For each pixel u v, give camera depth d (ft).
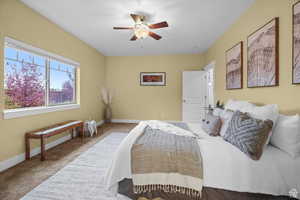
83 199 4.86
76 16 8.66
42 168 6.82
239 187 3.98
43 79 9.26
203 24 9.55
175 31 10.68
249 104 6.29
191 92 16.19
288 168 3.95
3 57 6.57
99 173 6.45
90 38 12.22
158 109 17.53
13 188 5.36
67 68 11.52
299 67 4.55
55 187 5.45
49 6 7.66
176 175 4.36
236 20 8.87
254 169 4.00
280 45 5.36
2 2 6.44
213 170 4.16
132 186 4.71
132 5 7.53
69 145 9.95
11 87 7.30
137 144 5.03
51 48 9.29
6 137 6.72
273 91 5.78
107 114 17.15
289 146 4.17
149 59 17.49
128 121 17.94
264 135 4.35
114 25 9.83
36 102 8.78
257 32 6.62
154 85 17.49
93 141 10.80
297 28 4.59
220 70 11.52
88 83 14.10
